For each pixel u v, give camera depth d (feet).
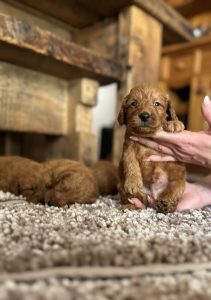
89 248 0.78
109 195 1.62
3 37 1.33
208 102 1.22
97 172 1.61
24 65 1.69
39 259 0.69
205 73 3.05
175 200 1.24
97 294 0.61
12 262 0.68
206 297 0.63
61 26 2.19
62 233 0.91
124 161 1.29
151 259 0.74
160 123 1.20
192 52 3.13
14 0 1.86
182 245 0.84
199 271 0.74
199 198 1.37
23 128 1.76
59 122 1.98
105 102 4.07
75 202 1.32
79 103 1.97
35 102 1.81
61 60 1.59
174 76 3.29
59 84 1.95
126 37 1.95
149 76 2.12
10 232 0.90
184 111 3.33
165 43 2.64
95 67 1.77
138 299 0.60
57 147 2.08
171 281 0.69
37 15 2.03
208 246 0.84
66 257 0.71
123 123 1.31
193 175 2.70
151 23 2.07
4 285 0.61
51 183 1.37
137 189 1.26
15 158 1.57
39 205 1.27
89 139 2.01
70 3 1.91
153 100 1.23
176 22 2.26
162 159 1.26
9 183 1.49
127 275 0.69
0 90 1.62
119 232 0.95
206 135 1.20
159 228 1.02
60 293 0.60
